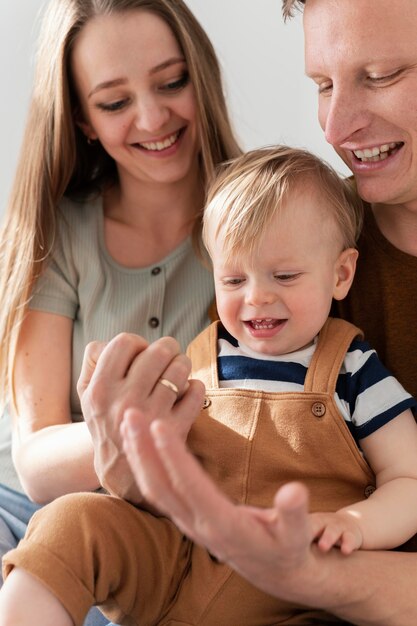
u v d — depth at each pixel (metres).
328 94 1.55
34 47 2.32
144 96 1.87
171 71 1.88
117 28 1.85
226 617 1.41
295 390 1.50
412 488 1.42
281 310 1.51
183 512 1.05
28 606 1.28
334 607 1.30
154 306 1.92
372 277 1.63
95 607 1.65
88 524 1.36
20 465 1.76
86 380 1.48
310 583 1.23
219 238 1.54
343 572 1.28
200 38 1.94
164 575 1.42
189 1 2.84
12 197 2.03
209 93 1.94
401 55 1.44
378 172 1.53
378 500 1.39
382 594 1.31
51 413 1.87
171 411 1.42
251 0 2.84
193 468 1.01
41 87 2.00
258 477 1.48
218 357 1.58
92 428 1.42
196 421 1.51
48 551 1.32
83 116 2.03
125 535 1.38
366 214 1.67
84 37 1.88
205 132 1.95
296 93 2.87
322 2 1.48
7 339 1.93
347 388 1.50
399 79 1.45
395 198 1.54
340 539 1.30
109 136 1.92
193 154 1.98
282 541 1.08
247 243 1.50
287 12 1.63
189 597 1.42
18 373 1.90
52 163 2.00
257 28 2.85
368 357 1.53
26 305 1.92
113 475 1.42
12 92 2.75
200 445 1.50
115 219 2.02
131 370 1.40
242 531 1.06
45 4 2.67
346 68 1.47
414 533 1.41
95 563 1.35
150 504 1.45
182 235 1.99
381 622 1.34
